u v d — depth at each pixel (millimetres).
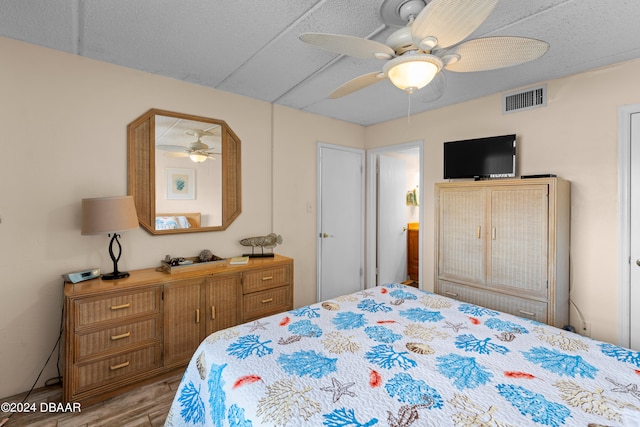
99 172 2297
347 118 3826
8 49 1971
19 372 2043
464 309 1885
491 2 1071
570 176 2535
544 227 2287
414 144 3641
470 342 1452
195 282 2352
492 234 2549
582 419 927
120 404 1977
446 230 2842
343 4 1634
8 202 1984
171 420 1388
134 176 2430
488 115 2998
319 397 1043
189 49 2129
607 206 2371
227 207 2955
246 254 3094
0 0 1592
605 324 2398
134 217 2221
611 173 2348
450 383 1124
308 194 3617
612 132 2338
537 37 1932
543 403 1005
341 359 1299
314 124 3652
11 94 1980
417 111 3541
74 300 1882
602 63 2312
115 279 2172
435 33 1244
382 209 4375
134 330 2098
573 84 2512
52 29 1870
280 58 2270
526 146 2764
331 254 3863
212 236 2881
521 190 2395
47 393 2055
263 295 2742
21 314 2039
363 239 4227
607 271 2383
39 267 2088
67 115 2166
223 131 2896
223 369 1244
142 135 2475
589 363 1255
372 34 1903
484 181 2592
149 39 1996
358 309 1894
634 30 1857
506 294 2477
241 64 2365
